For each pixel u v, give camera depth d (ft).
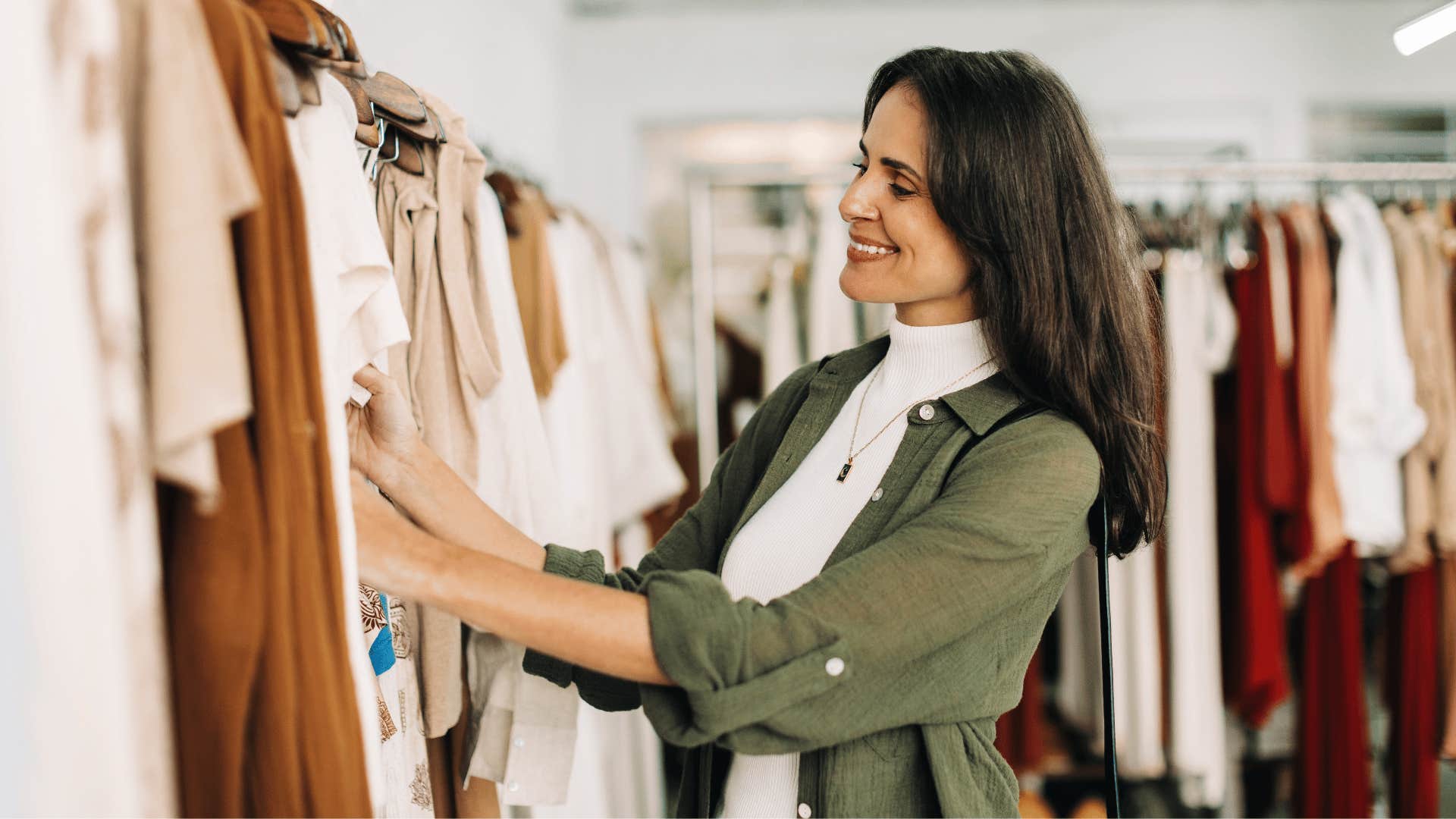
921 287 3.21
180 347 1.79
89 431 1.73
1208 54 11.05
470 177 3.84
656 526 9.04
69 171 1.74
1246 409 7.45
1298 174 7.43
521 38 8.66
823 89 11.40
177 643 2.05
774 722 2.69
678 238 11.51
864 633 2.69
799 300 9.61
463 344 3.63
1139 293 3.33
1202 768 7.84
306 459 2.15
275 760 2.08
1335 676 7.75
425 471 3.22
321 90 2.75
